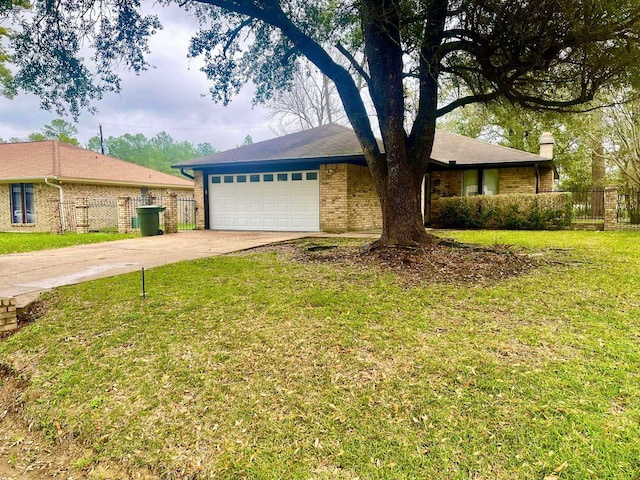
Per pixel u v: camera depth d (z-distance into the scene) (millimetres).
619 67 5840
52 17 6539
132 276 5895
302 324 3811
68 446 2490
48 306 4574
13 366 3359
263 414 2525
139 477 2189
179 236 12070
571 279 5176
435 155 15047
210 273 6000
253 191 13688
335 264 6461
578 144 22219
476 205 13344
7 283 5531
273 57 8578
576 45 5789
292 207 13055
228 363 3145
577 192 13219
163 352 3373
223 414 2555
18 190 16859
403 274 5617
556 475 1906
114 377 3049
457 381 2730
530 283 5027
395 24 6121
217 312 4219
